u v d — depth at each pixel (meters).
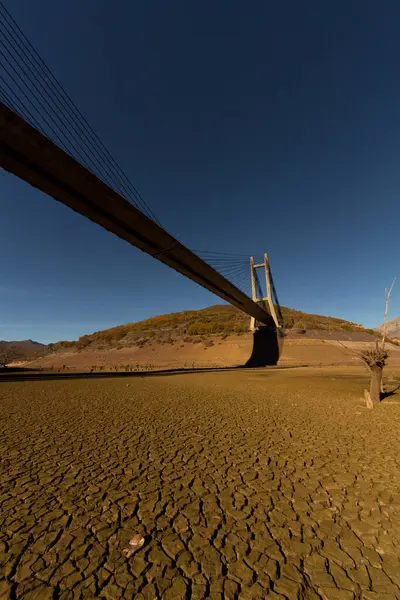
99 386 17.55
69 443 6.32
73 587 2.46
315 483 4.55
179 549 2.96
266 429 7.80
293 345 64.19
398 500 4.04
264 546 3.03
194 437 6.95
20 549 2.93
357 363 50.00
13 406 10.49
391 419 9.13
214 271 44.78
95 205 27.20
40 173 22.84
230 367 47.44
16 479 4.53
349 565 2.77
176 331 85.31
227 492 4.22
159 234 33.47
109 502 3.88
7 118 18.55
